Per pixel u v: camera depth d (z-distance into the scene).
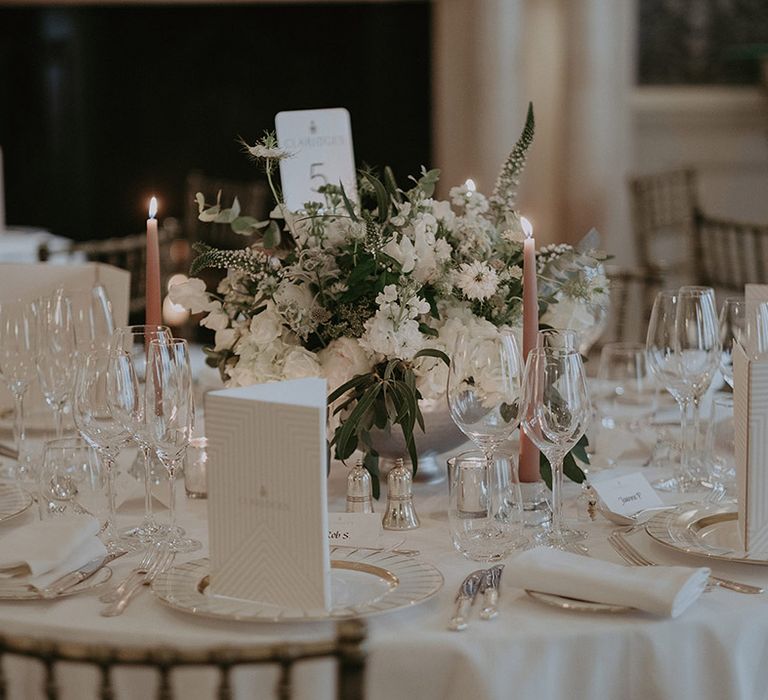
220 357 1.88
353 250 1.76
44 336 1.93
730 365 1.97
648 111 6.70
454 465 1.56
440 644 1.25
